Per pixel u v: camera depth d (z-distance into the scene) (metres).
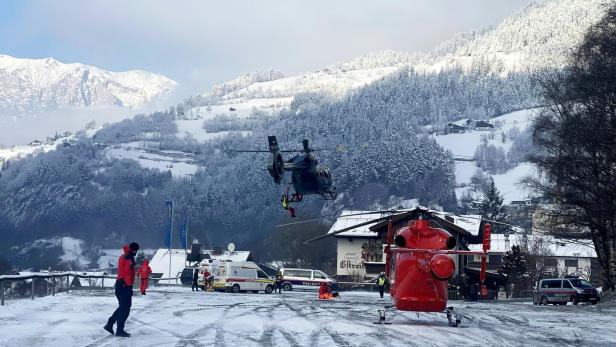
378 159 150.50
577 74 47.69
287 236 103.12
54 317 23.38
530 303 53.06
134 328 20.84
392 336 19.91
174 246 122.69
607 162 46.03
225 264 55.34
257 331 20.59
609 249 50.59
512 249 77.69
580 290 47.25
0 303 27.33
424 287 22.77
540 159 50.25
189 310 28.62
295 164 32.56
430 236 23.23
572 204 48.41
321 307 33.19
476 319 27.86
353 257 80.00
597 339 20.89
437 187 150.38
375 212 24.28
